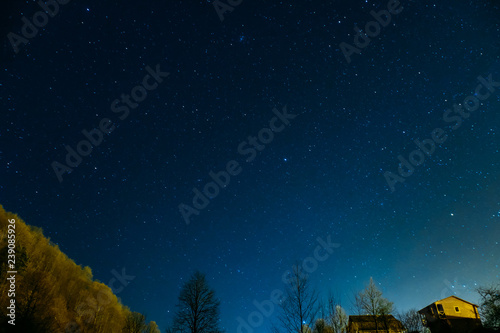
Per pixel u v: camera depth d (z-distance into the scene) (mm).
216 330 17953
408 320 22297
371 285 19969
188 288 19109
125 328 21688
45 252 45344
